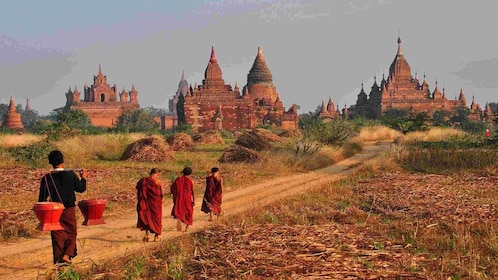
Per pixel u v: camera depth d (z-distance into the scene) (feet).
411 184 70.33
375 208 52.70
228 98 383.86
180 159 109.81
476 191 63.77
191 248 36.52
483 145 125.59
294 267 30.78
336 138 133.28
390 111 471.21
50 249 37.73
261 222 45.27
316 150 106.73
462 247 36.70
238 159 99.09
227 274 29.73
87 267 32.63
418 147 119.24
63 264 30.32
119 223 47.14
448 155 95.50
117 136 127.24
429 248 36.68
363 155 122.21
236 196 64.13
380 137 189.88
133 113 463.83
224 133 309.42
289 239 37.11
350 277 29.01
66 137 135.33
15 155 102.78
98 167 94.58
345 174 86.74
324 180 78.07
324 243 36.37
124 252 36.73
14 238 40.83
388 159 95.66
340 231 40.52
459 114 460.55
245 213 49.57
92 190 65.92
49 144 109.19
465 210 50.16
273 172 88.43
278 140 140.26
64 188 30.81
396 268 30.96
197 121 380.17
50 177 30.81
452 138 141.49
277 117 410.31
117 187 69.10
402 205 53.52
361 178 79.51
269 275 29.55
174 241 39.19
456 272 30.83
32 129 363.56
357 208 51.90
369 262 32.01
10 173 85.05
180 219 43.47
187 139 146.20
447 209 50.98
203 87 386.93
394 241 38.06
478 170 87.97
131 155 106.93
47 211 29.17
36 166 95.76
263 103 423.23
